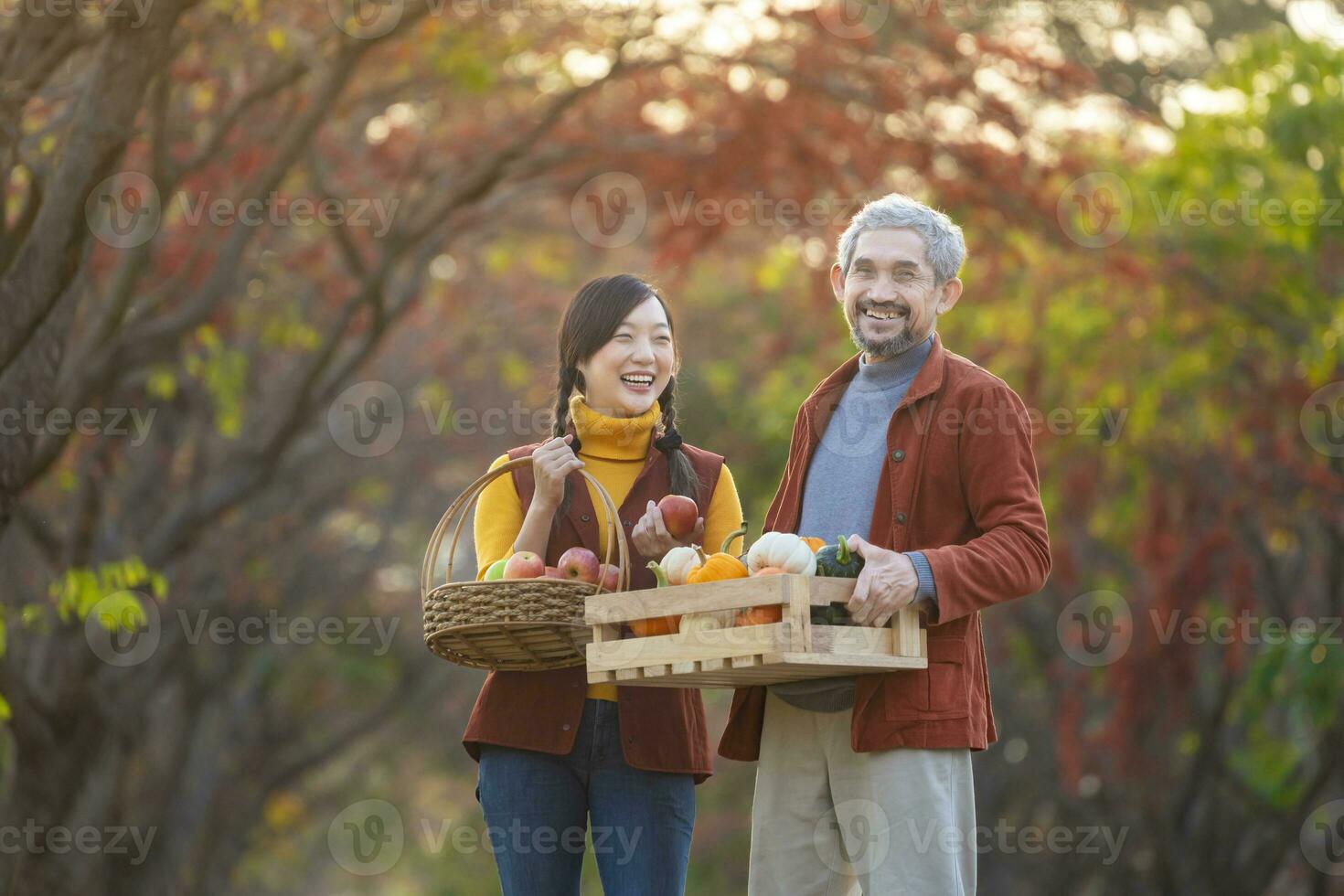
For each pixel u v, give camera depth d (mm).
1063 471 17547
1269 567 17922
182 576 19672
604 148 15664
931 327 5582
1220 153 15258
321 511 23953
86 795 17281
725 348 25750
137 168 12609
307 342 17812
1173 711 18656
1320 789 16797
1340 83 15141
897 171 15430
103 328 11820
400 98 16406
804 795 5508
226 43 12914
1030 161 15117
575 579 5434
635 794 5703
